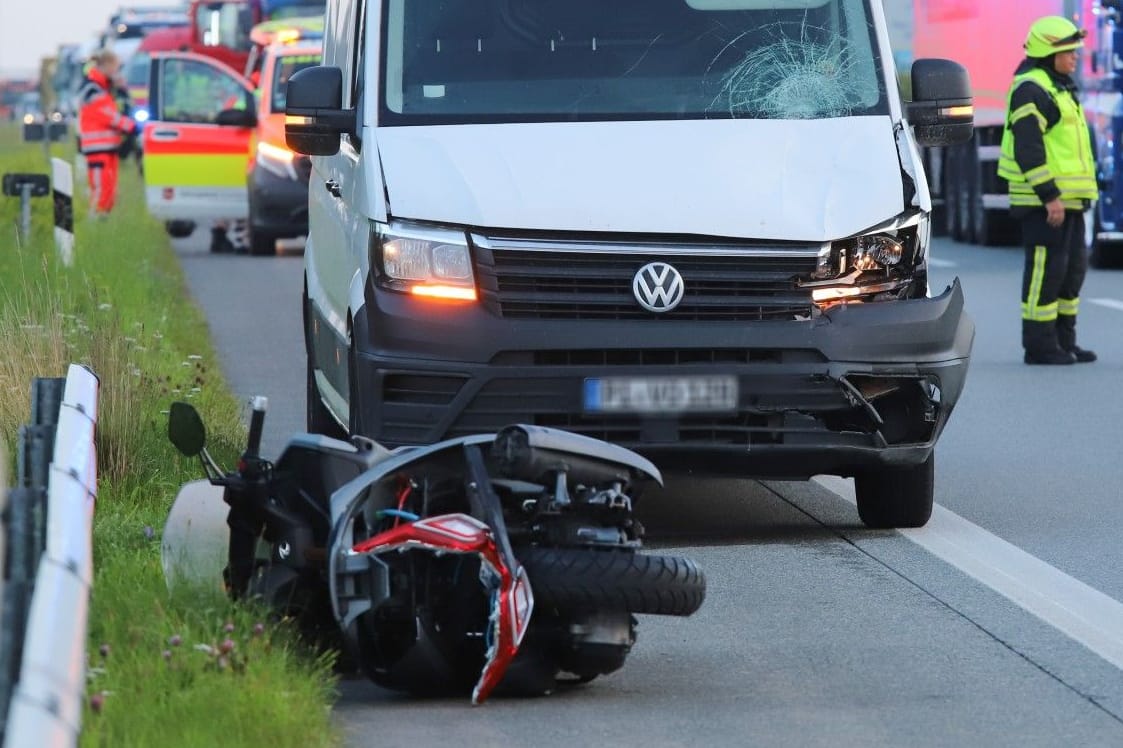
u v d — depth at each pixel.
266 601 20.45
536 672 19.36
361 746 17.92
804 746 18.00
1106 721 18.91
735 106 28.97
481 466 19.20
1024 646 21.95
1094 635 22.47
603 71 29.28
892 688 20.16
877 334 27.00
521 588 18.41
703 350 26.66
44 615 13.48
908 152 28.53
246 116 81.88
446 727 18.53
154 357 41.59
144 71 157.38
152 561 23.14
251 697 17.72
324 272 32.69
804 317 27.06
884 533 28.75
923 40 99.44
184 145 83.56
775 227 26.97
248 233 85.94
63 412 20.77
